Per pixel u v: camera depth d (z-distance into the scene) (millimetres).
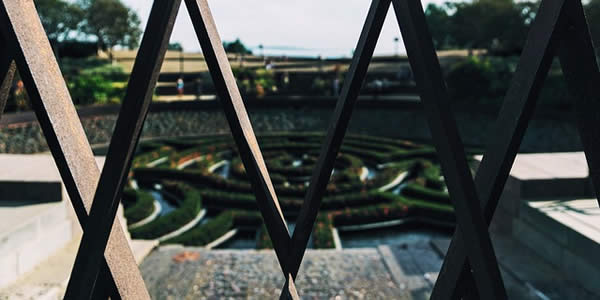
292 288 1062
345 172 12312
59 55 30656
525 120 945
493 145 1008
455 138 909
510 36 28891
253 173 1089
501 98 20844
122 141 942
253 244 8266
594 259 4746
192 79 33219
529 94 926
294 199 9883
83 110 19844
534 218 5891
